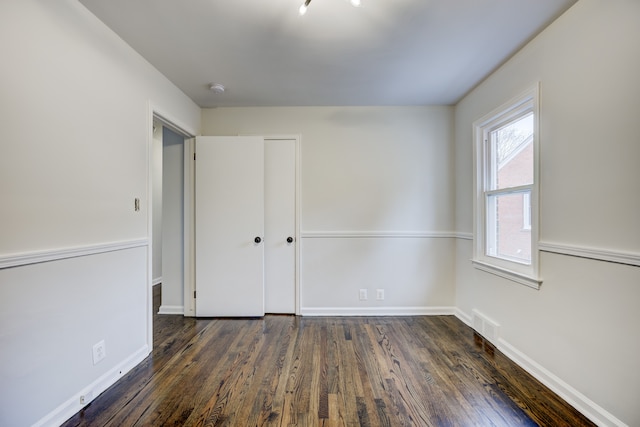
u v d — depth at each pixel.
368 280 3.16
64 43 1.55
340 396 1.73
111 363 1.87
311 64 2.30
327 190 3.16
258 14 1.72
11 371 1.29
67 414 1.54
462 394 1.75
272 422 1.52
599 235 1.51
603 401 1.48
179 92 2.73
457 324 2.88
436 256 3.17
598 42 1.51
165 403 1.67
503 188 2.42
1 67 1.26
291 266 3.17
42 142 1.43
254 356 2.22
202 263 3.05
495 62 2.28
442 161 3.16
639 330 1.33
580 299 1.61
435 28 1.86
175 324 2.88
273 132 3.16
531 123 2.13
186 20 1.77
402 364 2.09
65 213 1.55
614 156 1.43
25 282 1.35
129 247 2.04
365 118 3.16
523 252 2.19
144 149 2.21
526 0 1.61
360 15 1.73
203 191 3.04
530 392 1.77
